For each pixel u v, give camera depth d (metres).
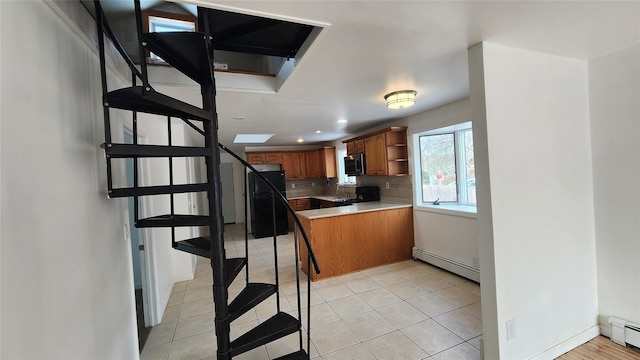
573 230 2.06
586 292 2.12
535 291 1.89
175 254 3.74
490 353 1.79
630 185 1.98
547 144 1.95
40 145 0.94
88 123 1.33
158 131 3.22
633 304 1.99
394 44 1.69
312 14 1.33
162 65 2.20
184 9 2.29
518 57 1.84
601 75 2.08
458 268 3.39
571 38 1.72
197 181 6.10
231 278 1.80
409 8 1.30
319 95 2.70
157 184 3.02
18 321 0.80
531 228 1.88
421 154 4.05
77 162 1.20
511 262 1.80
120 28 2.17
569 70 2.06
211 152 1.63
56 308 0.98
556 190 1.99
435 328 2.34
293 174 7.09
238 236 6.36
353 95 2.75
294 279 3.62
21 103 0.85
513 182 1.81
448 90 2.73
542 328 1.91
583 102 2.13
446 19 1.42
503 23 1.48
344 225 3.74
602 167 2.11
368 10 1.31
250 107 3.03
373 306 2.76
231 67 3.00
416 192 4.05
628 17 1.46
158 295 2.67
